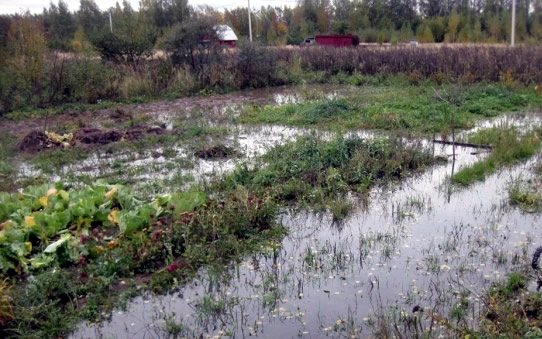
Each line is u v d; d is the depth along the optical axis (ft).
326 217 23.94
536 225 22.20
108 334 15.61
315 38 106.52
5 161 34.27
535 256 17.07
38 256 19.27
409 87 62.03
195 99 61.52
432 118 42.06
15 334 15.57
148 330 15.76
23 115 51.21
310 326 15.69
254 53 70.59
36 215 20.98
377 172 29.27
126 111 53.16
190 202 23.13
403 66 70.33
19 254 18.99
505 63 60.95
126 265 18.84
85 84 58.44
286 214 24.32
